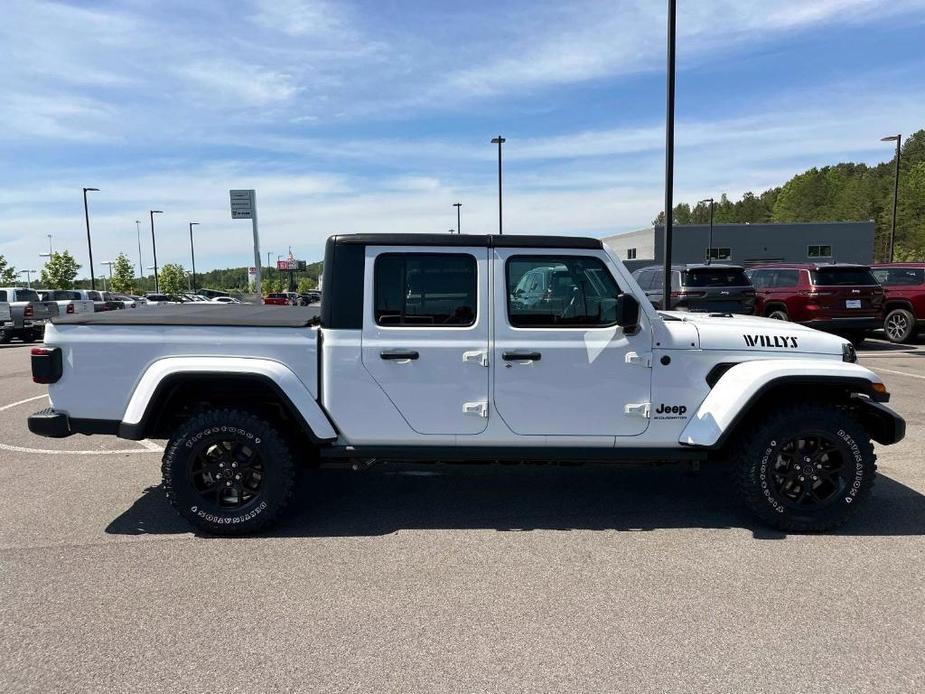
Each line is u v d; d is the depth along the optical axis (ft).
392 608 10.34
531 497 15.62
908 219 294.46
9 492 16.08
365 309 13.07
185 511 13.01
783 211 406.41
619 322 12.25
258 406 13.56
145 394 12.75
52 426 13.03
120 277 183.73
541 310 13.24
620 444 13.47
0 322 61.05
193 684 8.39
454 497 15.64
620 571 11.62
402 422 13.28
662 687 8.30
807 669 8.65
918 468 17.42
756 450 13.07
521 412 13.25
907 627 9.68
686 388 13.33
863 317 40.65
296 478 13.43
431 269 13.15
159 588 11.03
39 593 10.85
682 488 16.22
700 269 40.45
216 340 13.03
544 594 10.78
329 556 12.32
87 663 8.86
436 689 8.28
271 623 9.89
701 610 10.22
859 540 12.91
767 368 12.93
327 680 8.47
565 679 8.47
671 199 33.94
